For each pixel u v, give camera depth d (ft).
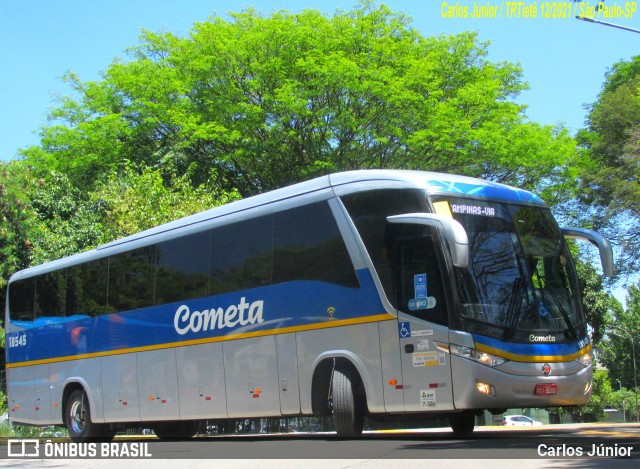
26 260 99.86
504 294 38.93
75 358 58.95
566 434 47.11
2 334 97.55
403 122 106.32
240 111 108.88
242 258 47.57
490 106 110.01
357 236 41.34
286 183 110.83
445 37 116.67
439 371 37.65
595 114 106.73
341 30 112.27
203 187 101.40
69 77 123.03
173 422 60.34
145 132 114.11
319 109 106.01
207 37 112.88
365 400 41.55
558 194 109.60
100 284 57.98
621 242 99.96
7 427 80.43
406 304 39.11
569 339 39.93
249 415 46.03
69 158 116.78
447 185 40.45
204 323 49.34
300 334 43.45
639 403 220.02
